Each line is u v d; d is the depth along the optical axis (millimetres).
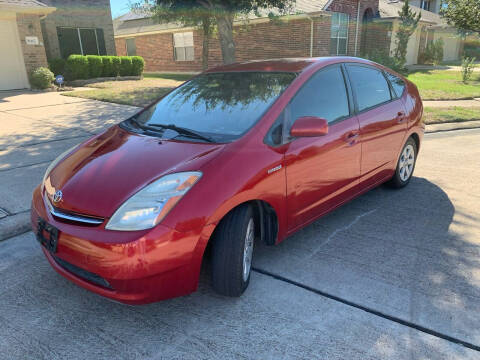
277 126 3061
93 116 9172
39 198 2957
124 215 2408
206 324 2631
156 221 2393
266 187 2836
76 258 2455
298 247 3596
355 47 20344
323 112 3512
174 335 2537
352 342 2445
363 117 3918
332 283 3045
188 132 3121
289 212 3135
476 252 3465
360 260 3363
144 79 18516
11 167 5551
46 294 2982
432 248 3543
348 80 3922
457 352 2352
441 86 15734
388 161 4461
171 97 3830
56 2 16625
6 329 2611
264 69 3734
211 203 2512
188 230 2443
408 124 4672
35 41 14227
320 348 2402
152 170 2656
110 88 14289
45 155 6105
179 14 12953
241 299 2879
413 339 2461
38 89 13984
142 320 2686
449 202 4570
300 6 17422
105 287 2482
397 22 21625
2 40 13688
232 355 2363
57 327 2631
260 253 3500
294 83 3350
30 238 3818
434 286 2984
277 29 18219
